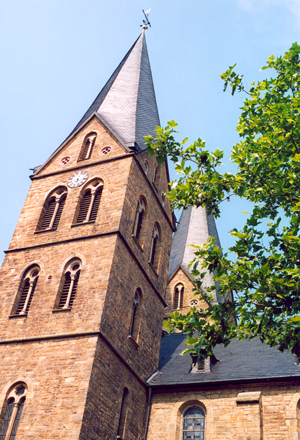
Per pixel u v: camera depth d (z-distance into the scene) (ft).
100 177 110.83
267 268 55.77
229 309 58.03
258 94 71.31
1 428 80.02
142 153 118.62
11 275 101.09
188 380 95.91
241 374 92.84
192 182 65.21
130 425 88.58
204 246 62.23
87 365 80.94
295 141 63.21
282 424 83.35
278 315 56.49
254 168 62.85
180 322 60.44
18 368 85.46
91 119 126.72
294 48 71.77
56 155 122.62
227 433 86.12
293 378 86.69
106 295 89.15
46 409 78.38
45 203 113.19
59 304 92.84
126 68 151.94
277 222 58.23
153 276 111.75
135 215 109.40
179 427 91.50
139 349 98.73
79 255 97.40
